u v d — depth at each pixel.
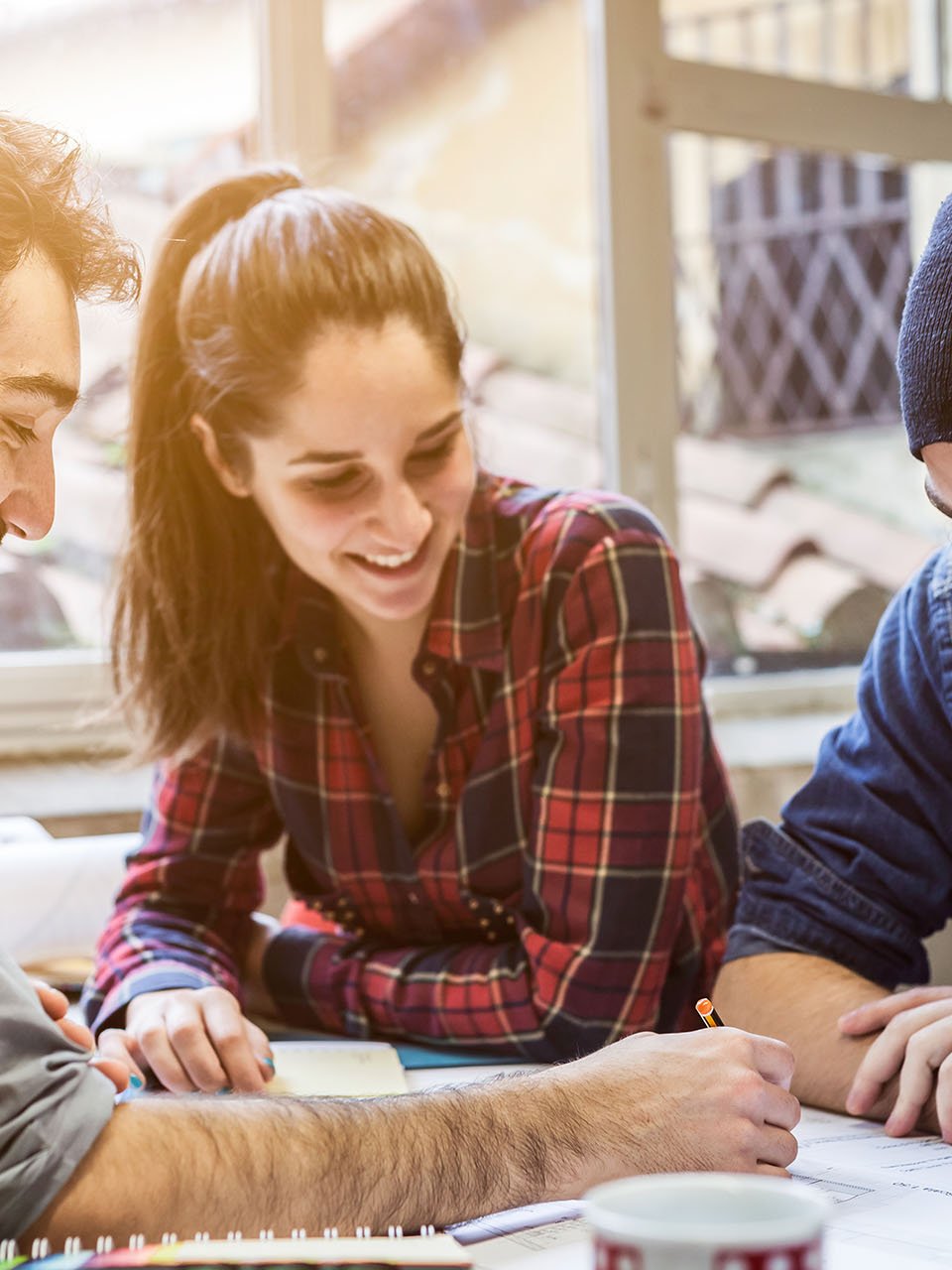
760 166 2.89
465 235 2.72
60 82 2.43
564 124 2.77
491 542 1.43
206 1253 0.73
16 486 0.99
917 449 1.03
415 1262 0.74
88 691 2.34
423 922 1.48
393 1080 1.25
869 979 1.25
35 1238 0.78
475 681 1.42
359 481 1.31
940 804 1.24
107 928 1.54
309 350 1.28
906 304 1.03
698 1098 0.92
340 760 1.48
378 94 2.63
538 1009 1.32
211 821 1.56
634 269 2.76
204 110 2.50
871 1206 0.87
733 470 2.89
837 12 2.98
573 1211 0.88
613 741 1.33
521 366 2.76
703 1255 0.45
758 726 2.76
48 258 0.96
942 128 3.06
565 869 1.33
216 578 1.49
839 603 3.00
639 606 1.35
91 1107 0.81
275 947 1.56
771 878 1.32
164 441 1.46
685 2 2.82
